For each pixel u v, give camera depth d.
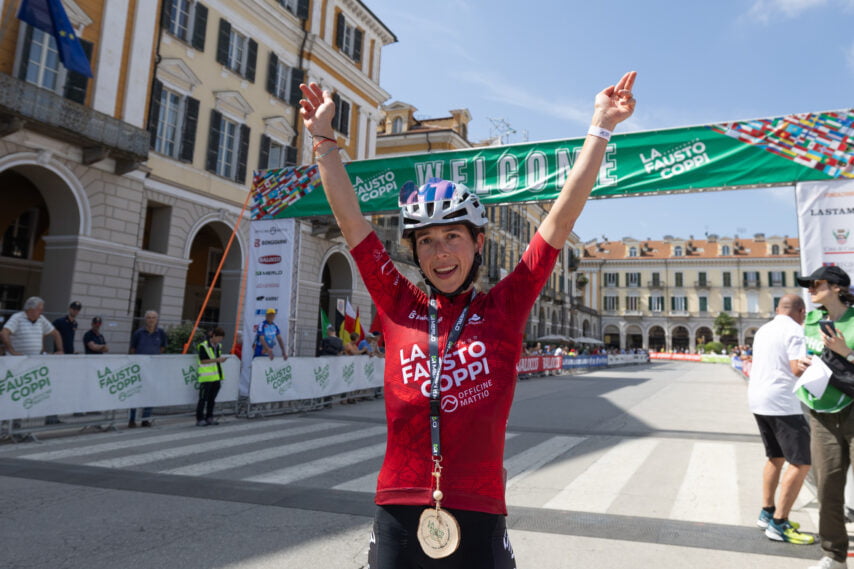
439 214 1.51
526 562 3.58
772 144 7.40
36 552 3.63
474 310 1.53
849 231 6.69
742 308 72.69
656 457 6.95
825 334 3.27
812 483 5.73
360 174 10.11
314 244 22.56
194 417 10.27
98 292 14.69
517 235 45.16
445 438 1.41
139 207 15.84
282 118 21.23
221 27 18.80
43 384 7.58
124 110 15.45
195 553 3.66
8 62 13.14
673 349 76.06
